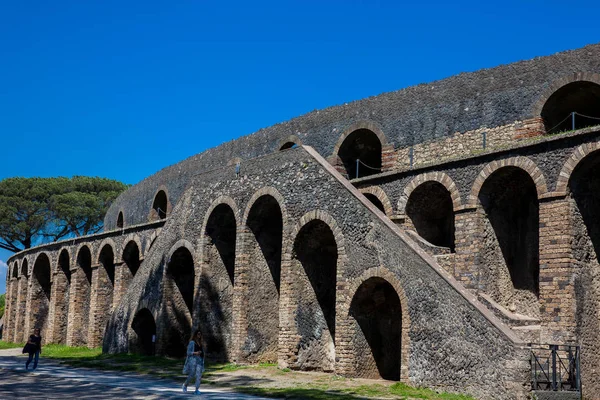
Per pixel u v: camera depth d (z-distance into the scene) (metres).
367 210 18.66
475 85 22.30
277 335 23.09
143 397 14.55
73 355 28.92
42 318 43.00
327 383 17.39
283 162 22.12
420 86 24.16
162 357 24.77
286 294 20.83
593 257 17.47
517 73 21.19
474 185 19.52
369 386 16.59
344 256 19.02
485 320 14.65
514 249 19.72
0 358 28.14
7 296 50.94
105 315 35.97
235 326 22.48
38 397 14.38
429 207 22.02
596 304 17.28
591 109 21.08
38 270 43.34
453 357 15.31
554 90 20.08
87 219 57.25
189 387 16.88
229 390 16.36
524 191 19.75
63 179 59.22
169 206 37.84
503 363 14.08
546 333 16.84
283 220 21.48
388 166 24.50
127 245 34.31
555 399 13.86
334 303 21.53
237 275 22.86
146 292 26.61
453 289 15.59
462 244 19.50
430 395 15.01
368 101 26.06
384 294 18.84
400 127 24.45
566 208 17.09
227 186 24.33
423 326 16.27
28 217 55.00
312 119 28.64
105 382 17.72
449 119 22.83
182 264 26.16
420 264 16.66
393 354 19.14
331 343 21.16
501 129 21.19
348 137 26.58
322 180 20.39
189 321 25.81
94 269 36.53
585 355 16.56
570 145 17.28
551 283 17.03
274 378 18.72
